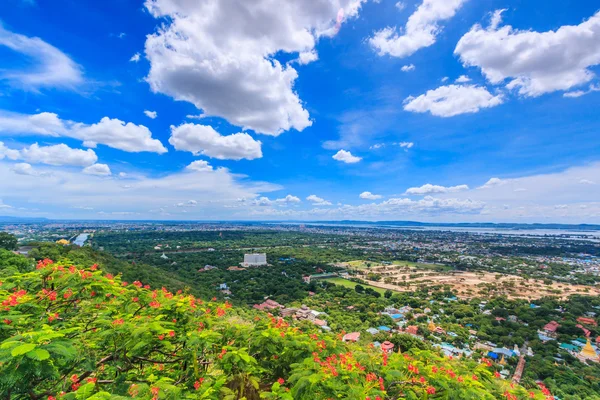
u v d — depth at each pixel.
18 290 5.91
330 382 4.74
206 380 5.36
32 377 3.77
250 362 5.75
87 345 5.09
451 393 5.04
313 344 6.31
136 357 5.86
